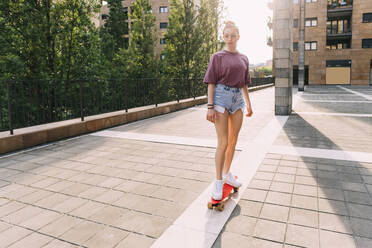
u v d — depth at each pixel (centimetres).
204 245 209
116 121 762
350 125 694
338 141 528
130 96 904
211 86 261
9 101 512
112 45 2803
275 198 288
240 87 265
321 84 3775
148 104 1010
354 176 344
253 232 226
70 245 215
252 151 469
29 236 228
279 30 881
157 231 231
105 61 2127
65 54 1354
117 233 230
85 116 730
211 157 446
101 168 399
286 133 613
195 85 1391
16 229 239
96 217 257
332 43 3975
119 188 325
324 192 299
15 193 315
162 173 374
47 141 566
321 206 268
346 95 1762
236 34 258
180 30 2389
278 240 214
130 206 279
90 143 557
